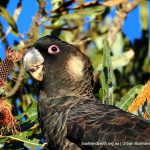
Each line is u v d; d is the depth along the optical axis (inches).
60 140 603.5
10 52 592.7
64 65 634.8
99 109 604.7
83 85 634.8
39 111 621.0
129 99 619.2
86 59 642.2
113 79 621.0
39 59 635.5
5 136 585.6
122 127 587.5
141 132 583.2
